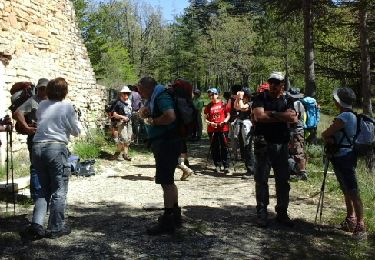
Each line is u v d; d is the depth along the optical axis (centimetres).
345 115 523
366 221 584
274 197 721
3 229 532
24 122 562
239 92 906
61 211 511
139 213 620
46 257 448
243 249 480
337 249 486
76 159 901
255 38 4197
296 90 848
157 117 509
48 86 514
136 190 776
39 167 505
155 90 514
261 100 550
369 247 497
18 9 1005
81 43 1388
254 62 4103
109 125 1470
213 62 4881
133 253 462
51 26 1174
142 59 5947
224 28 4506
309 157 1039
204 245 489
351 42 1903
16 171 845
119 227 551
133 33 5844
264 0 1570
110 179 873
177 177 906
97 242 493
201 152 1320
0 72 919
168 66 6181
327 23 1467
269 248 484
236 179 886
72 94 1280
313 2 1421
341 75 1455
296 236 527
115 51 4875
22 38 1020
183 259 448
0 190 688
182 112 510
